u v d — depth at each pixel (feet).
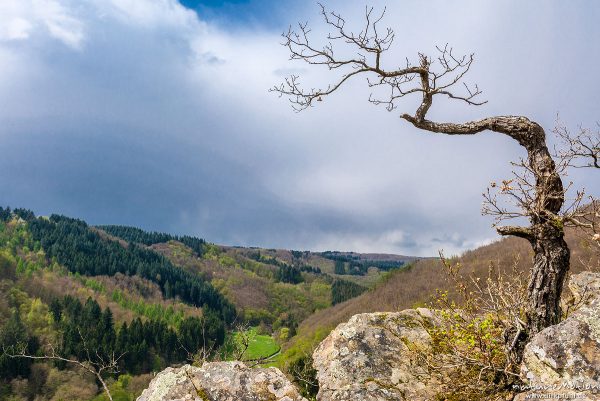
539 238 16.84
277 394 15.21
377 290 320.50
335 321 289.74
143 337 355.97
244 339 33.53
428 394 18.26
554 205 16.72
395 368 19.83
